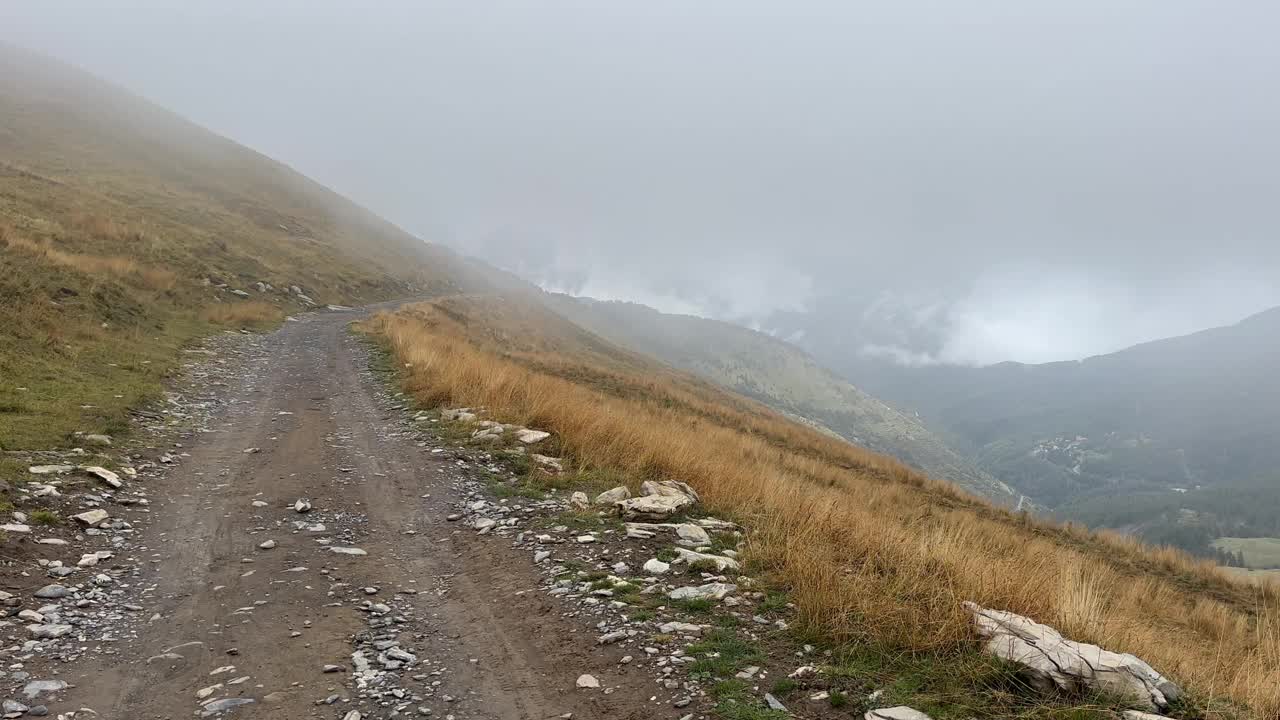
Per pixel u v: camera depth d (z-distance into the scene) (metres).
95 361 15.73
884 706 4.24
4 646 4.96
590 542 7.96
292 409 15.54
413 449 12.50
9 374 12.62
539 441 12.81
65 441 10.05
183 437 12.11
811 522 8.16
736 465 13.22
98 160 64.94
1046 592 6.03
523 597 6.52
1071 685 4.26
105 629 5.53
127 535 7.61
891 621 5.23
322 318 37.09
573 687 4.83
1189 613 12.84
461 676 5.02
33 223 28.25
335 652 5.35
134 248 31.45
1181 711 4.18
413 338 25.23
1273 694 4.69
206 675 4.91
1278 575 19.25
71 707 4.35
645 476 11.05
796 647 5.24
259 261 46.09
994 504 25.27
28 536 6.86
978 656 4.68
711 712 4.31
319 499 9.65
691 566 7.10
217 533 8.05
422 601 6.52
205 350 21.55
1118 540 21.45
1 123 64.06
